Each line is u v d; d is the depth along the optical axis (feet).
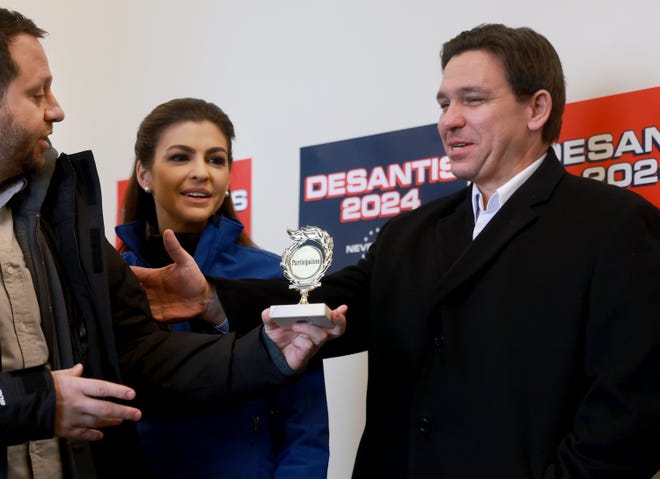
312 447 7.81
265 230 11.03
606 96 8.70
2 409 5.55
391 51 10.31
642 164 8.39
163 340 6.97
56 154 6.76
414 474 6.57
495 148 7.17
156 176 8.71
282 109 11.13
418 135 9.91
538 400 6.29
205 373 6.75
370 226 10.13
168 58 12.39
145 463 6.75
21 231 6.44
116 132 12.75
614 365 6.09
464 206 7.48
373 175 10.19
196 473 7.70
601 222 6.55
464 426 6.46
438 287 6.82
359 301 7.71
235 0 11.83
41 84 6.46
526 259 6.66
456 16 9.84
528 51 7.22
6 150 6.31
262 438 7.91
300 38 11.12
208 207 8.67
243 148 11.39
